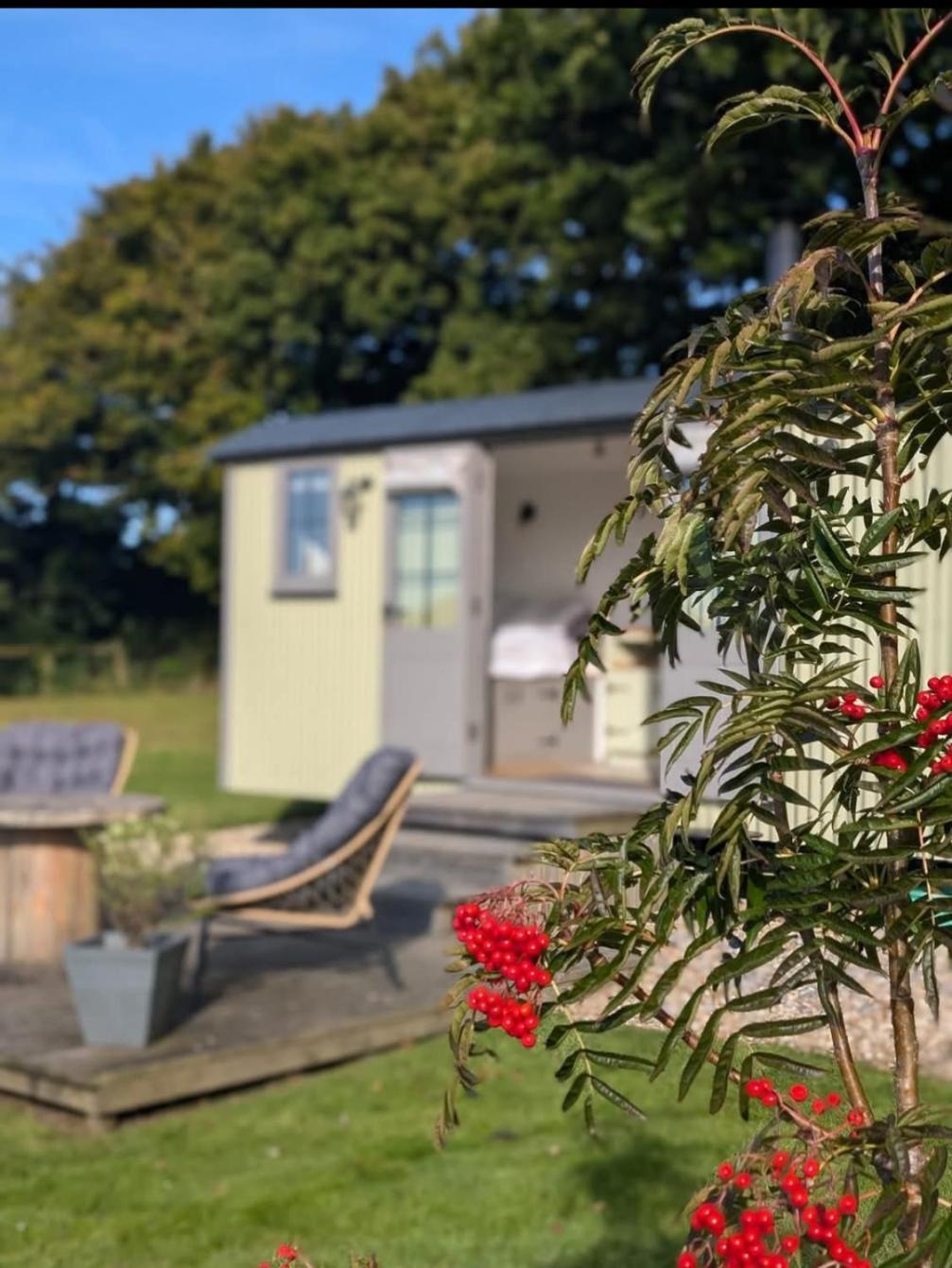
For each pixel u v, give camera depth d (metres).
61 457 28.95
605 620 1.89
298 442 9.76
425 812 8.33
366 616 9.47
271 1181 4.02
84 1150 4.32
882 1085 2.72
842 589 1.77
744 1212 1.54
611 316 17.50
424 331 22.77
